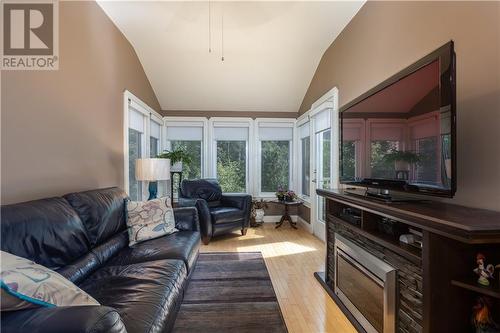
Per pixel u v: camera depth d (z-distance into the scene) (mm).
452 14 1628
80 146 2252
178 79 4289
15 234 1201
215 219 3768
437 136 1346
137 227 2305
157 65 3951
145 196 3863
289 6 2801
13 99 1587
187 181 4312
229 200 4312
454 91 1262
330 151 3564
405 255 1354
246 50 3668
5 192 1521
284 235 4148
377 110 1872
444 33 1690
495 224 1019
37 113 1766
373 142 1918
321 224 3879
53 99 1919
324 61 3762
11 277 830
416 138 1495
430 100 1394
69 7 2113
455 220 1089
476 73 1472
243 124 5141
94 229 1823
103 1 2586
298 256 3170
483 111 1432
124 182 3162
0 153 1496
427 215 1200
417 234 1503
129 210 2355
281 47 3605
